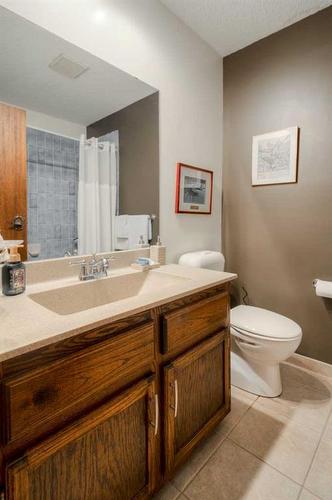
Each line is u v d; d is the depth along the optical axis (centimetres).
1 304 84
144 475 89
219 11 164
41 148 117
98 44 127
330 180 167
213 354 120
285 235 189
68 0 117
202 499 99
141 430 87
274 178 190
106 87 137
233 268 218
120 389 80
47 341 61
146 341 88
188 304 105
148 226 161
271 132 189
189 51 179
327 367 175
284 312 193
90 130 133
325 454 117
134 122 150
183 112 176
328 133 166
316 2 158
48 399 63
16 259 94
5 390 56
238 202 211
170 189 171
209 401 119
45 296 100
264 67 191
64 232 126
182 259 177
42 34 111
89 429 71
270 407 147
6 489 57
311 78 170
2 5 100
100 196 139
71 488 69
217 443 123
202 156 195
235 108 208
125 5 138
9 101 107
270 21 174
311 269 179
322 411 144
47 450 63
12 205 109
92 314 76
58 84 120
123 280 129
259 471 109
